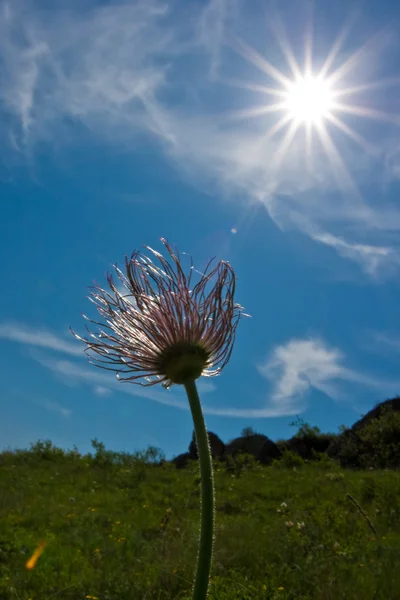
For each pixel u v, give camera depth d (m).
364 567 5.61
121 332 1.98
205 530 1.62
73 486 14.74
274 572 5.76
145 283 2.00
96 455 19.16
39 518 9.15
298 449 23.89
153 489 14.47
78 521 8.94
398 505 9.80
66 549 6.88
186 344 1.90
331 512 8.97
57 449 20.73
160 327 1.91
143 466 17.98
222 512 10.80
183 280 1.98
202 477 1.67
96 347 2.01
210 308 1.94
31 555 6.54
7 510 10.12
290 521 8.10
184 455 23.88
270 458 23.27
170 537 7.13
